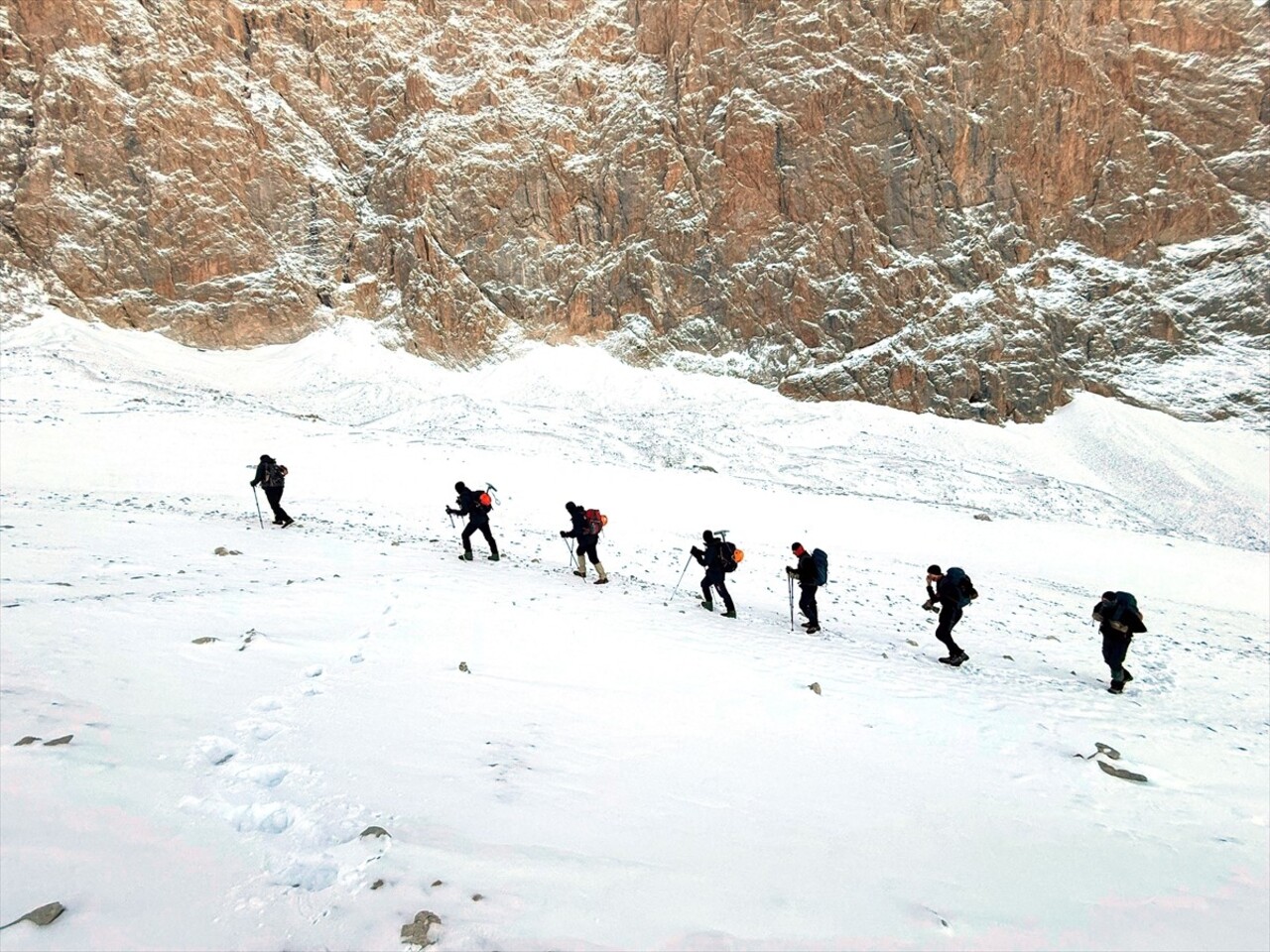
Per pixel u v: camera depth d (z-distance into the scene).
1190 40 63.72
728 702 6.74
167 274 53.97
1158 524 38.19
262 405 41.72
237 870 2.79
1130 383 51.38
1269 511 38.25
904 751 6.21
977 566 23.80
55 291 49.94
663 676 7.28
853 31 62.53
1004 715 8.06
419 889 2.80
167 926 2.37
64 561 9.05
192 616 6.80
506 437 37.59
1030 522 30.48
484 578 11.48
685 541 21.38
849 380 53.06
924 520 28.12
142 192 55.03
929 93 60.03
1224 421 47.94
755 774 4.96
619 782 4.35
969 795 5.39
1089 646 14.84
